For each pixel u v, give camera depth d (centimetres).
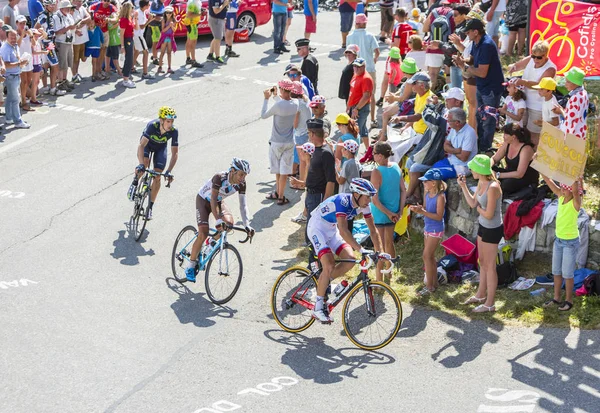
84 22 2522
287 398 1105
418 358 1202
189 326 1313
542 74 1552
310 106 1661
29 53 2305
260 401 1099
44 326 1305
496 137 1770
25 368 1184
